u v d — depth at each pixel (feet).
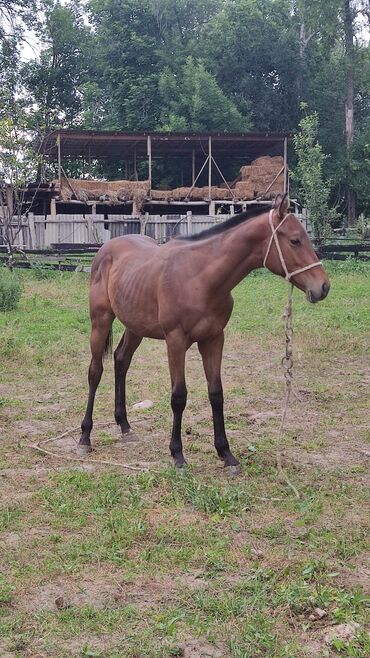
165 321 17.21
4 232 77.05
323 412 23.85
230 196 90.43
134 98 119.85
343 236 89.97
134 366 30.76
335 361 31.86
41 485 17.07
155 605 11.53
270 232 16.37
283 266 16.24
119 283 19.08
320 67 127.13
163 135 88.43
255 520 14.85
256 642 10.42
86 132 85.40
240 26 121.19
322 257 70.38
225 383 27.73
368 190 119.34
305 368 30.37
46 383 27.84
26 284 57.72
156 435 21.17
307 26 119.96
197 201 89.66
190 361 32.07
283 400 25.32
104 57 127.13
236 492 15.99
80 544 13.66
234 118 114.01
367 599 11.48
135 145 95.25
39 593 11.95
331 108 126.21
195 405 24.34
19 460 18.88
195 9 133.59
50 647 10.37
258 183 90.84
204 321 16.96
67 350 33.17
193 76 115.14
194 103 111.34
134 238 20.57
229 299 17.25
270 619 11.00
